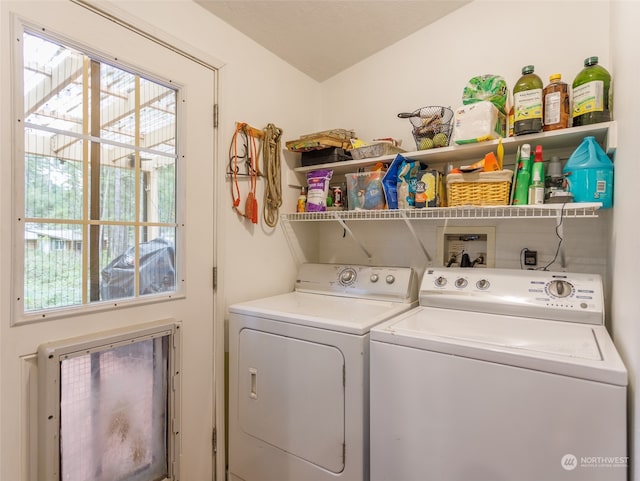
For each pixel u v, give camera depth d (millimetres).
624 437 825
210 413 1621
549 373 912
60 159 1139
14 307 1026
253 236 1856
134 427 1332
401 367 1140
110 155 1276
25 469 1045
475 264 1758
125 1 1298
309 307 1592
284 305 1640
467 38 1780
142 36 1358
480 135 1459
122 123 1310
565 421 890
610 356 926
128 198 1334
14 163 1021
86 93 1203
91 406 1199
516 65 1644
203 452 1584
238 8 1637
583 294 1299
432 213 1690
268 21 1745
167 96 1465
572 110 1373
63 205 1148
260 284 1898
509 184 1402
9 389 1016
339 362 1282
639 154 850
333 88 2303
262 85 1920
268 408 1478
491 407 987
